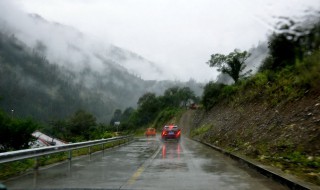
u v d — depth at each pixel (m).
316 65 15.91
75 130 78.56
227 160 14.86
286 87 19.28
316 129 12.14
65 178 9.61
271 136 15.31
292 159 10.99
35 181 9.07
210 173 10.67
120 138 27.62
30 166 12.48
